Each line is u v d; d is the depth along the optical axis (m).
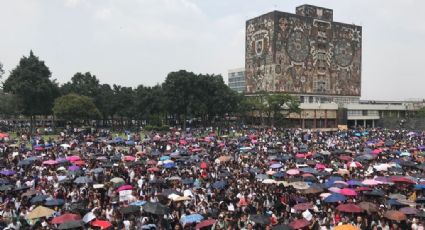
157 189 29.20
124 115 124.88
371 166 37.88
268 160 43.41
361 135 81.88
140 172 35.41
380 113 148.62
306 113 133.75
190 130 102.25
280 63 137.25
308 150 52.69
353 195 25.56
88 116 104.25
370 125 148.25
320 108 136.00
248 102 125.44
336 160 43.81
